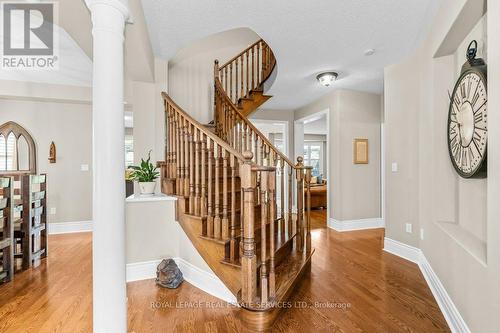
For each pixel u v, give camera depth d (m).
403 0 2.08
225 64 4.02
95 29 1.50
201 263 2.39
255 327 1.80
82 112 4.57
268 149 3.23
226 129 3.57
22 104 4.26
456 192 2.28
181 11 2.21
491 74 1.34
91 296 2.27
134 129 3.03
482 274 1.45
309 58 3.14
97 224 1.50
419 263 2.90
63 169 4.47
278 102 5.18
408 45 2.82
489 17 1.36
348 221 4.52
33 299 2.22
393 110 3.34
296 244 2.99
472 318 1.57
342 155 4.47
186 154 2.54
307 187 2.94
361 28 2.48
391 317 1.95
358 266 2.91
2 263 2.68
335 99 4.50
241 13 2.25
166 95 2.87
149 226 2.62
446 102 2.37
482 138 1.66
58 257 3.25
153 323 1.88
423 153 2.76
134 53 2.33
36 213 3.09
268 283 1.97
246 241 1.87
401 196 3.21
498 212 1.27
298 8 2.18
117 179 1.53
